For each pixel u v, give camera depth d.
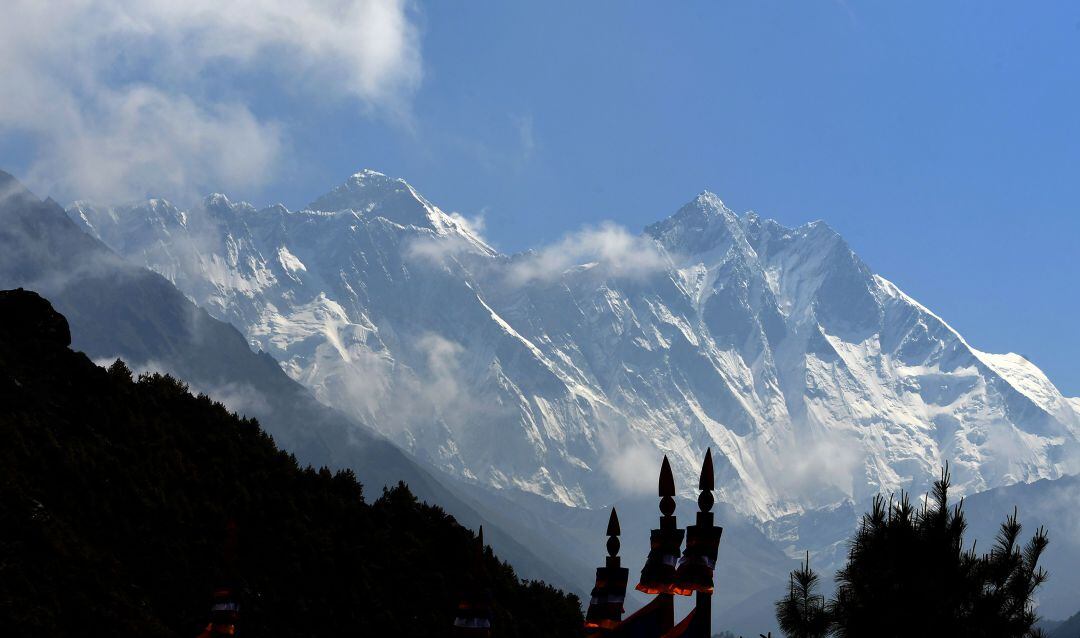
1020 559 53.31
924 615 51.12
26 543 99.44
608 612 35.97
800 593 54.66
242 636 111.12
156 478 123.50
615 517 36.53
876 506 54.41
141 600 104.00
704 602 32.28
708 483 32.69
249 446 145.75
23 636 89.50
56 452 114.75
